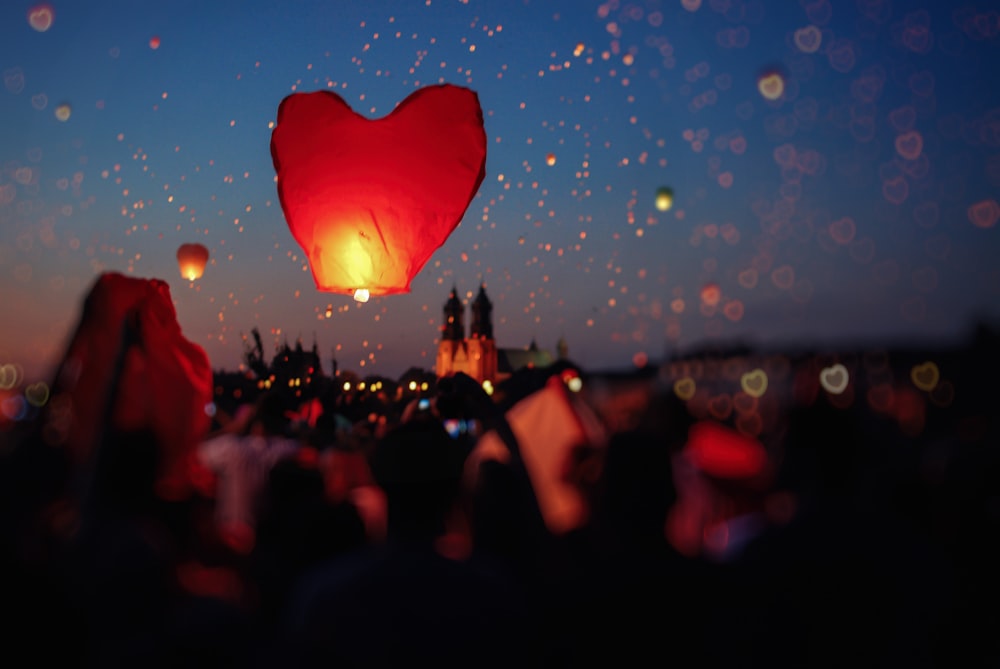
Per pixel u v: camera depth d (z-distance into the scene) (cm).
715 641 266
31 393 301
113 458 229
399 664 201
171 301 400
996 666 354
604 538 263
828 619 273
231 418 521
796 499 292
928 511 373
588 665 252
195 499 323
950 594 284
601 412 458
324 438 453
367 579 209
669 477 265
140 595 217
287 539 331
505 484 276
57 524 225
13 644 198
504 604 213
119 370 249
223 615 218
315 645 204
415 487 220
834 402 292
